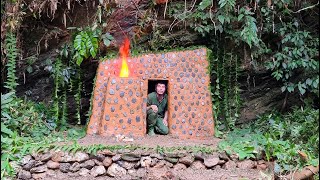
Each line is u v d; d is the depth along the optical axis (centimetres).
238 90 494
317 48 487
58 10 459
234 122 491
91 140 407
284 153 397
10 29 449
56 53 471
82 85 489
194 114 441
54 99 473
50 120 465
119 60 443
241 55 491
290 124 464
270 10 477
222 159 389
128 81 427
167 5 466
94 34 449
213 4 466
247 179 376
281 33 475
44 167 372
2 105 425
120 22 461
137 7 460
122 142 402
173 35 477
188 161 381
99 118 431
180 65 448
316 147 421
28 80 483
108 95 423
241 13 461
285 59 480
